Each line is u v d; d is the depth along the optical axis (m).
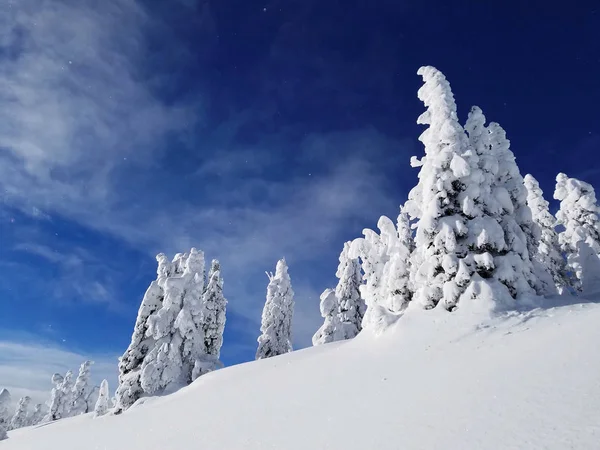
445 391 7.18
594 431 4.07
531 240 20.23
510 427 4.77
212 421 10.64
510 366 7.56
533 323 12.20
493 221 16.81
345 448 5.62
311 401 9.69
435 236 17.08
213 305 38.84
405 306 20.11
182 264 38.25
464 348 11.38
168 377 31.02
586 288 23.91
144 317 34.78
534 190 33.22
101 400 39.75
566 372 6.16
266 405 10.68
